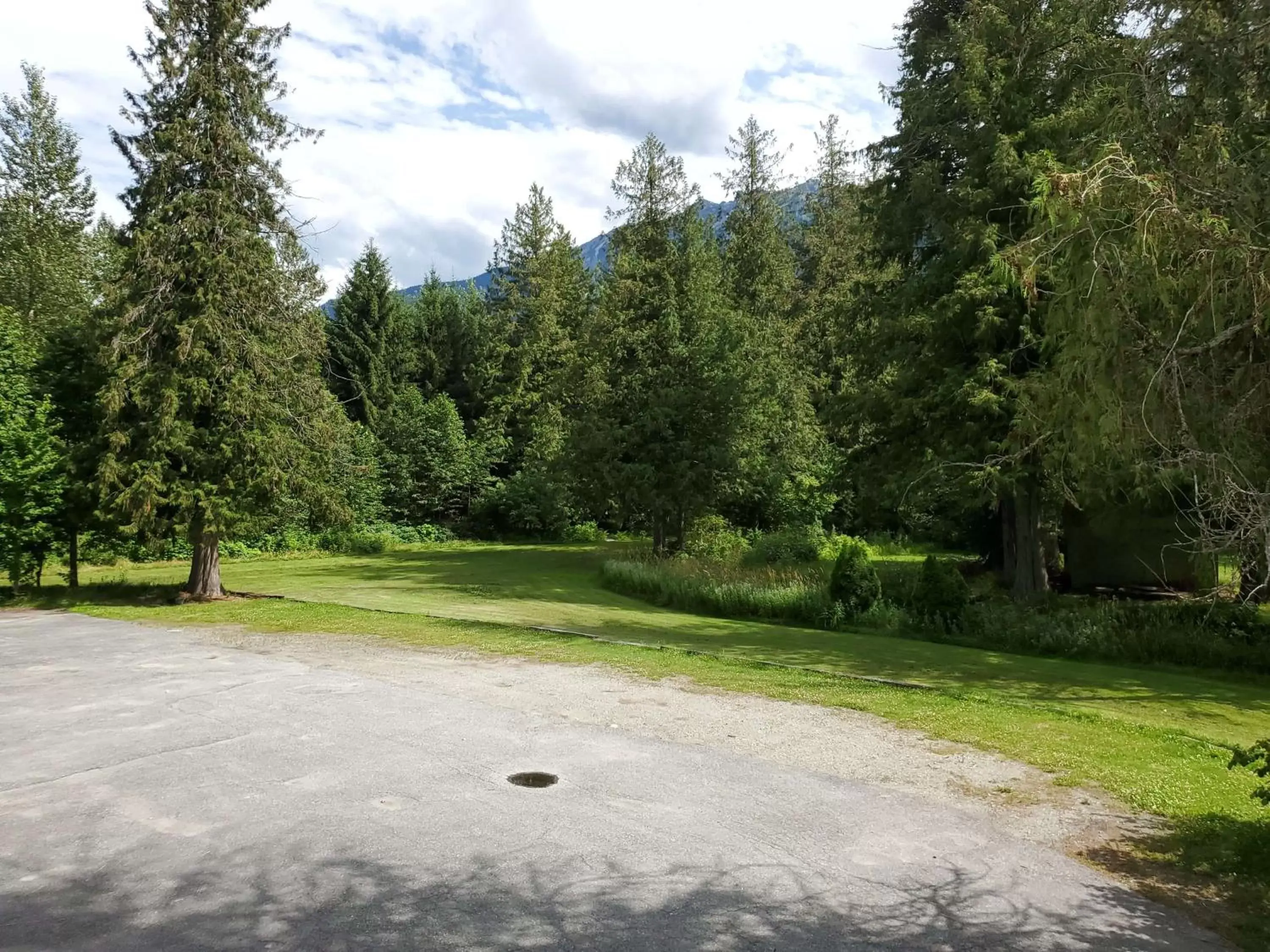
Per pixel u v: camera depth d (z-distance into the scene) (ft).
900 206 66.85
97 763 22.13
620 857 16.62
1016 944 13.60
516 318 180.45
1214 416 15.34
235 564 106.01
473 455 157.17
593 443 91.56
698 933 13.67
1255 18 15.97
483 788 20.40
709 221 157.38
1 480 58.49
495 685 32.04
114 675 33.60
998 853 17.26
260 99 62.75
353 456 133.80
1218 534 14.98
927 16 73.20
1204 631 43.14
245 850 16.72
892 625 50.14
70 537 66.85
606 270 164.35
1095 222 16.24
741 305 131.95
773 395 108.37
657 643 43.06
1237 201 15.49
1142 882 16.06
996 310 55.42
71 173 119.44
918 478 60.18
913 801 20.20
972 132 60.59
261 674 33.86
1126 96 18.10
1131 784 21.56
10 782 20.57
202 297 59.47
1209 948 13.60
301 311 65.87
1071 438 18.85
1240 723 29.89
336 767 21.89
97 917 13.94
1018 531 62.08
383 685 31.76
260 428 61.93
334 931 13.57
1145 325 16.17
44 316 104.22
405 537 142.61
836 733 25.96
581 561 105.50
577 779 21.13
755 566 78.38
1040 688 34.88
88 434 66.03
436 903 14.58
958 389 56.75
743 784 21.03
